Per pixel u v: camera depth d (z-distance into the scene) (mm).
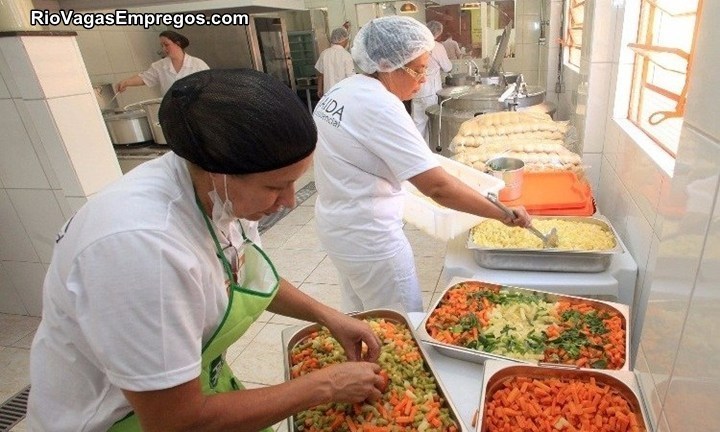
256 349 2043
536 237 1454
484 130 2234
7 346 2223
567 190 1764
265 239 3180
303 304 1001
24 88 1815
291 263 2814
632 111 1605
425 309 2238
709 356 525
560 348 1031
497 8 4973
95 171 2045
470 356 1022
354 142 1308
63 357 677
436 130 3398
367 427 872
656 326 717
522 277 1365
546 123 2193
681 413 612
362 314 1206
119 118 2729
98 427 709
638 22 1522
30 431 736
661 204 1173
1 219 2207
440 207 1538
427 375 977
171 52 3562
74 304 553
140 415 578
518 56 4980
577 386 877
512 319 1144
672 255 642
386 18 1337
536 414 843
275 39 4914
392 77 1382
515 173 1650
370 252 1450
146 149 2740
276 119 529
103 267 521
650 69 1463
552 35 3287
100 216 548
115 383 553
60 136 1887
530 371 923
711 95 520
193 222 630
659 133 1349
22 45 1717
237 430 635
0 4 1726
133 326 528
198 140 529
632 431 774
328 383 748
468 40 5391
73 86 1916
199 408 597
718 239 499
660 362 701
